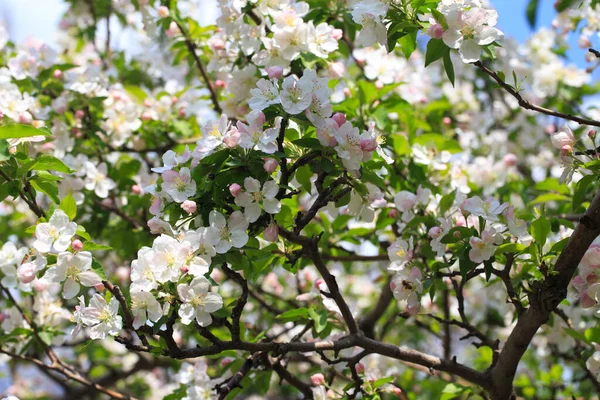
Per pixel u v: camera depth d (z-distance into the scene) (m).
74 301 2.45
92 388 2.10
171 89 2.43
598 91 2.72
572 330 1.97
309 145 1.76
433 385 2.41
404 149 2.14
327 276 1.86
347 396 1.92
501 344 2.62
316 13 2.07
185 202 1.73
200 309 1.72
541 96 2.71
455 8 1.77
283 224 1.82
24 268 1.73
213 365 2.37
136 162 2.32
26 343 2.12
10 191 1.81
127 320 1.71
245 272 1.81
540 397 2.40
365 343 1.89
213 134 1.75
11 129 1.77
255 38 2.03
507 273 1.84
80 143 2.27
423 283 1.89
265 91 1.76
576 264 1.80
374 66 2.21
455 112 2.84
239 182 1.75
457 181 2.15
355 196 1.86
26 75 2.20
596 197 1.77
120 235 2.31
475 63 1.78
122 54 2.79
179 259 1.72
